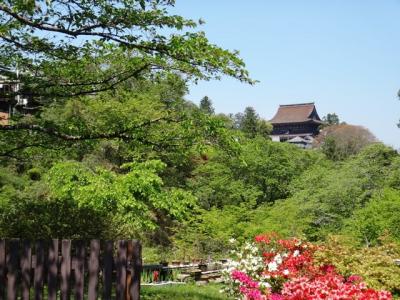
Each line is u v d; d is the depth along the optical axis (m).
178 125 8.23
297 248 9.74
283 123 81.81
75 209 9.79
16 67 8.06
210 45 6.79
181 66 7.40
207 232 16.95
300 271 8.70
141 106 14.37
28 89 8.16
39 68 8.10
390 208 16.86
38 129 7.81
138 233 13.11
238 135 7.91
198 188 22.81
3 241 4.91
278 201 21.62
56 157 9.37
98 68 8.30
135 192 10.27
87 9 6.90
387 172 22.06
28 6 6.55
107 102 13.88
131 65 7.87
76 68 8.06
